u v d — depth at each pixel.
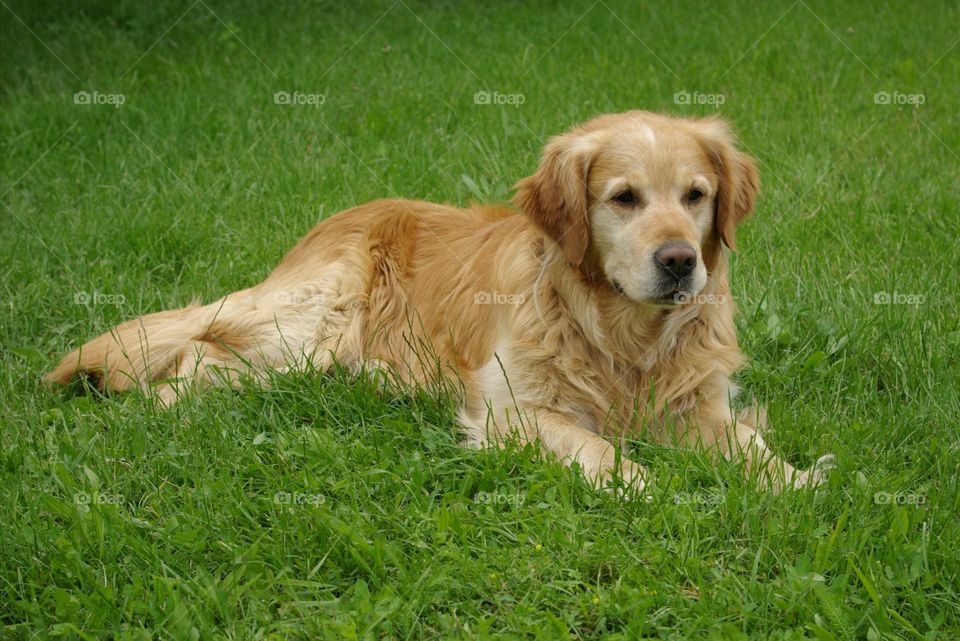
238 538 3.86
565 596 3.51
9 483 4.22
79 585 3.67
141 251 6.99
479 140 8.70
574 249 4.75
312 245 5.90
